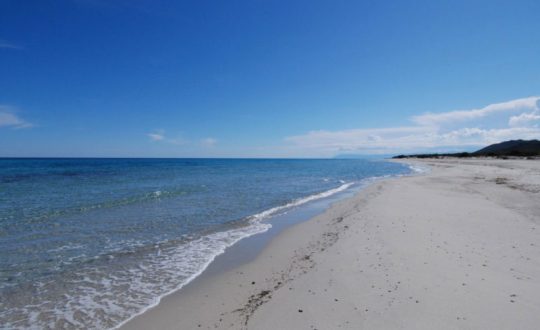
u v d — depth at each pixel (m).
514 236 9.06
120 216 14.13
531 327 4.39
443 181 26.47
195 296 6.33
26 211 14.76
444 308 4.98
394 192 19.94
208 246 9.89
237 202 18.67
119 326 5.21
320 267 7.31
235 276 7.38
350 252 8.20
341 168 72.88
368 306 5.23
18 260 8.44
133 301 6.15
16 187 24.92
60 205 16.42
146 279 7.27
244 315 5.35
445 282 5.94
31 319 5.46
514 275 6.21
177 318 5.43
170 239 10.66
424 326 4.51
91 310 5.78
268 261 8.40
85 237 10.73
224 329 4.95
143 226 12.42
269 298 5.93
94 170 52.59
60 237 10.68
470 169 43.59
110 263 8.31
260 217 14.52
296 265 7.80
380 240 9.03
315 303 5.50
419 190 20.70
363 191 22.06
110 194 20.92
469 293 5.46
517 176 28.64
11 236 10.69
